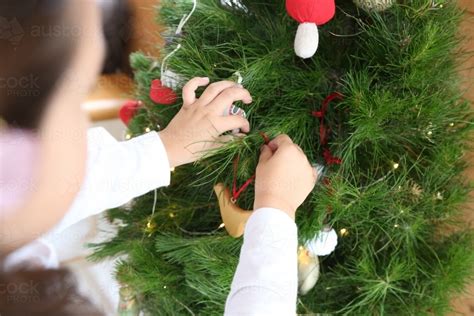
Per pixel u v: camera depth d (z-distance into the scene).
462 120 0.57
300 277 0.58
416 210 0.57
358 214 0.56
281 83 0.55
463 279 0.61
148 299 0.71
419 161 0.56
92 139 0.49
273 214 0.47
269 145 0.53
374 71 0.52
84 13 0.36
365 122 0.48
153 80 0.60
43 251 0.45
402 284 0.62
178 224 0.65
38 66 0.35
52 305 0.42
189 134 0.52
